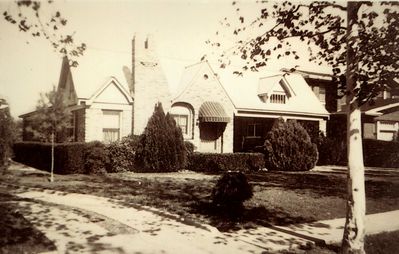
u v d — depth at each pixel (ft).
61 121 52.49
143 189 45.85
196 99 76.89
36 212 33.12
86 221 30.66
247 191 35.09
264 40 30.99
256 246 25.66
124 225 29.76
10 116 42.86
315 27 29.73
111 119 68.59
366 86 24.17
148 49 72.18
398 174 69.10
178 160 64.59
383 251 26.22
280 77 90.02
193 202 38.78
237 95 86.89
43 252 22.93
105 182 50.62
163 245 25.12
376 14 25.31
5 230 26.81
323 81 106.93
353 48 24.82
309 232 29.60
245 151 90.58
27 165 75.00
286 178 60.34
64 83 76.84
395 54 24.13
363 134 95.86
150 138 62.28
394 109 96.43
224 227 30.45
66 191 43.70
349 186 25.38
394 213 38.63
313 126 88.43
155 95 72.13
